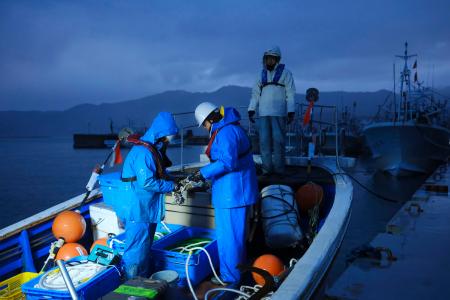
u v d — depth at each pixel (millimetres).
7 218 29094
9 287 3732
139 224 3482
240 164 3590
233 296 3393
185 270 3518
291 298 2141
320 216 5223
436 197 9352
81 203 5117
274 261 3680
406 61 27656
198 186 4746
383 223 21172
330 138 41656
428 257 4363
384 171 28688
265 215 4539
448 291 3350
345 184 4977
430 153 26984
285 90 5762
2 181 48844
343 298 3148
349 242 17375
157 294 2432
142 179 3318
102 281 3217
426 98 27844
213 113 3578
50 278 3229
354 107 73562
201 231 4590
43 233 4797
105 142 126250
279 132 5801
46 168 64938
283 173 5969
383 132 26797
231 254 3633
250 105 6020
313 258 2732
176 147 102000
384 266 3959
